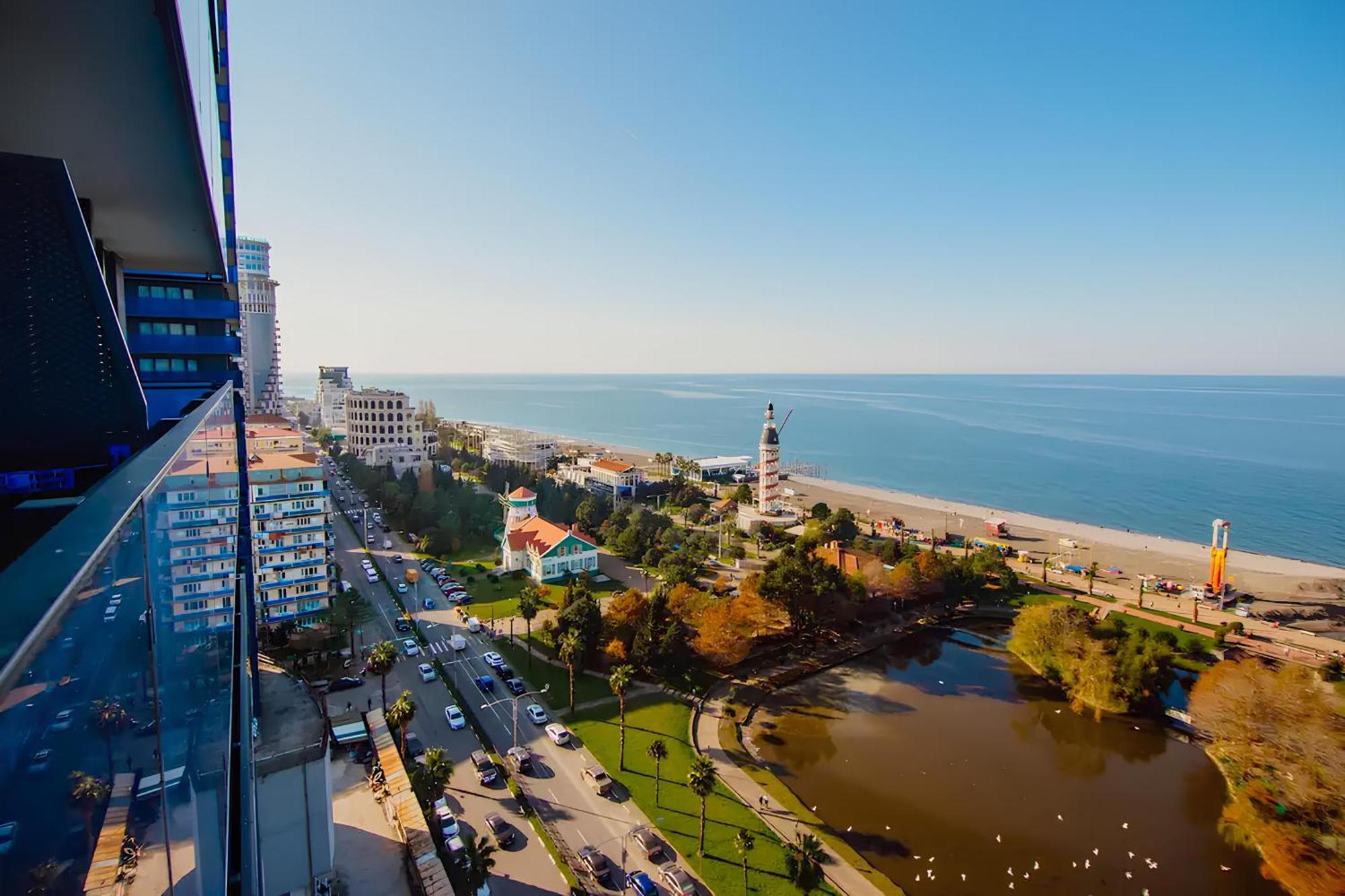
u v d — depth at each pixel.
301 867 52.19
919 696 96.56
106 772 9.63
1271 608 133.00
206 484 20.77
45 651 7.66
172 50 23.25
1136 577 153.25
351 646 95.88
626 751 76.00
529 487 192.62
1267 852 63.47
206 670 18.30
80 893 8.37
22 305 22.12
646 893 55.12
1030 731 87.94
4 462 23.41
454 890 54.41
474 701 85.19
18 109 27.06
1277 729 70.88
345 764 69.31
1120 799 74.38
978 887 61.09
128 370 24.70
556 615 101.12
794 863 55.91
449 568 138.00
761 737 84.44
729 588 132.12
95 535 9.91
